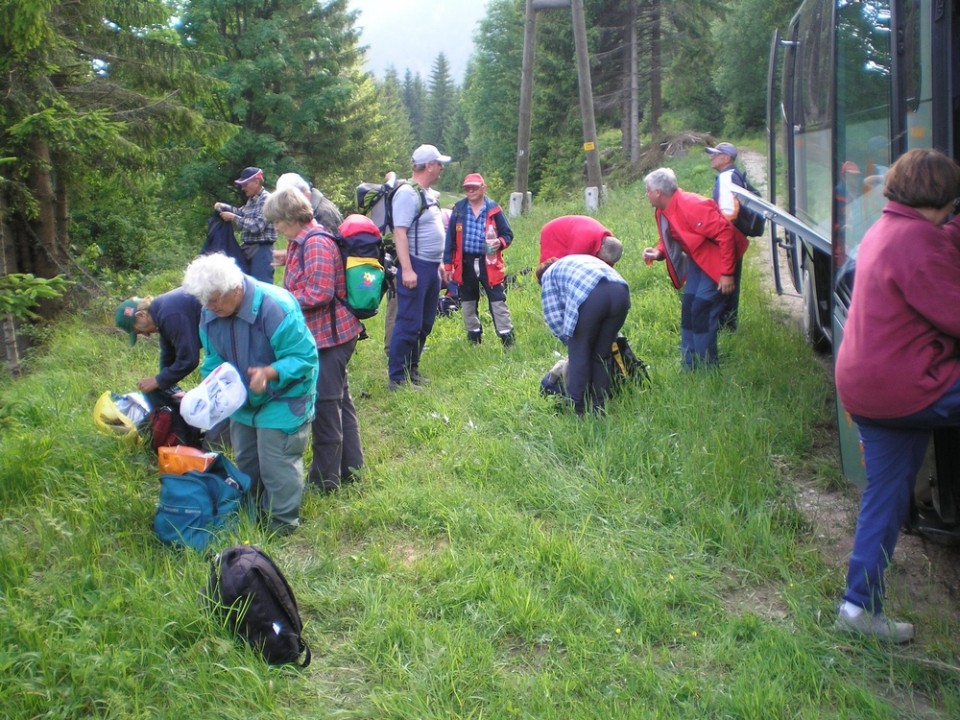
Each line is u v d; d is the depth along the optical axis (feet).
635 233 40.78
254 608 11.16
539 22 114.93
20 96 32.45
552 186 119.85
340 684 10.87
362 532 14.98
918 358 10.21
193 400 13.88
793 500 14.83
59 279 17.79
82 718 10.18
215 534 14.06
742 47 119.96
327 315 16.26
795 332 25.20
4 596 12.39
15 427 19.11
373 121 102.58
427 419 20.22
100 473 17.02
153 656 11.02
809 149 22.84
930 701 10.21
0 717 9.95
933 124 11.32
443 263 26.35
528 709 10.09
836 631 11.40
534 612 11.80
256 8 92.38
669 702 10.13
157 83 42.45
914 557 13.30
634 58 108.17
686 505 14.56
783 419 17.58
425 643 11.21
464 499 15.44
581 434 17.60
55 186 43.62
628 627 11.71
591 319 18.43
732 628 11.50
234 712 10.18
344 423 17.42
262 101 92.27
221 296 13.85
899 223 10.24
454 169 265.95
